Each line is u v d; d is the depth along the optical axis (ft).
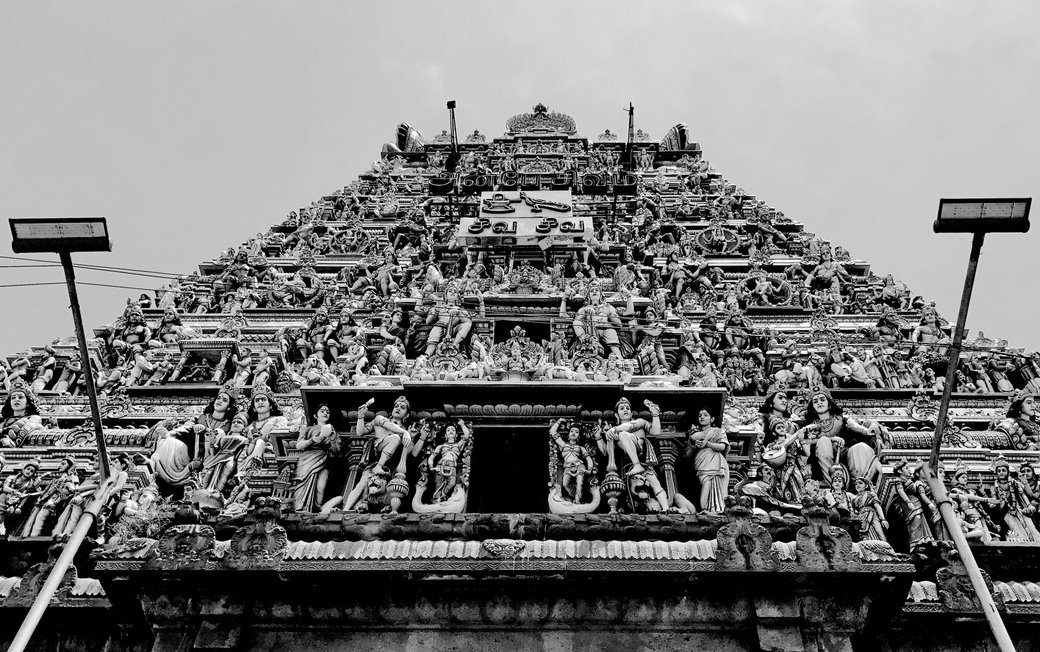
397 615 33.91
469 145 146.92
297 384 59.00
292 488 43.96
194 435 50.26
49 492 46.26
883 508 45.50
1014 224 34.30
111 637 36.04
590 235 86.02
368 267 87.15
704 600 33.83
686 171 132.26
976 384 67.21
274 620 33.81
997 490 48.24
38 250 34.94
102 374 66.90
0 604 35.81
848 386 63.67
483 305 64.18
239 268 86.99
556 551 34.35
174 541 34.42
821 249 94.43
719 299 80.48
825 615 33.47
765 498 42.70
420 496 41.60
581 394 45.44
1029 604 36.91
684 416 45.27
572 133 153.99
